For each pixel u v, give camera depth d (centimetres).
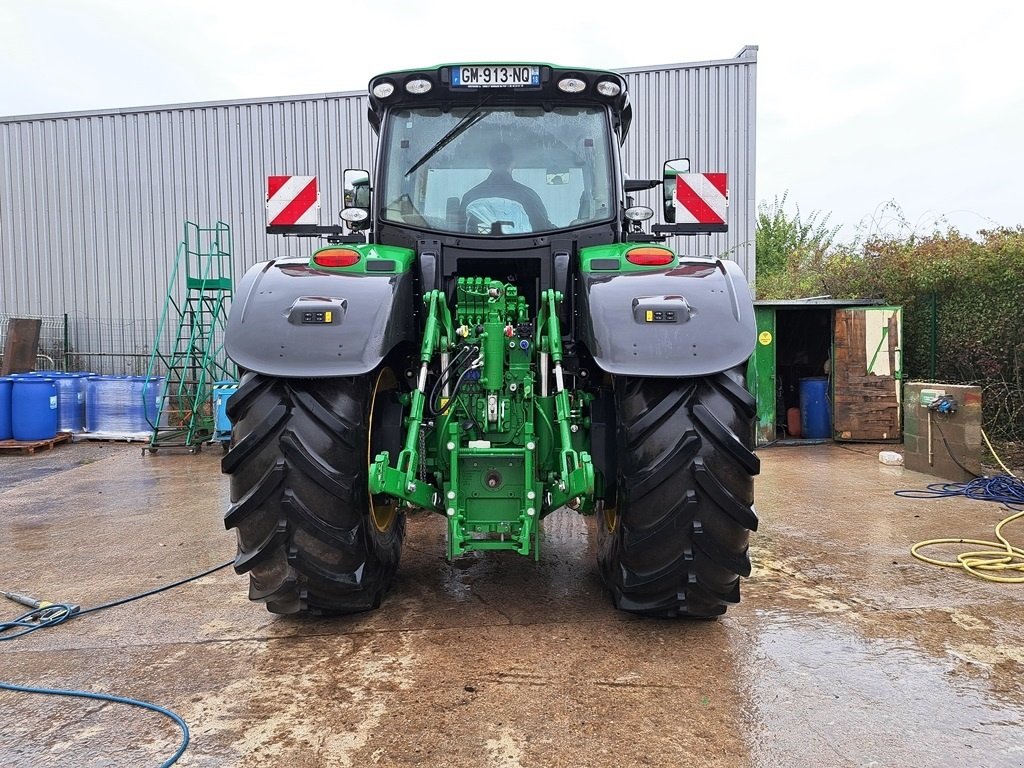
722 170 1080
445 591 346
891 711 232
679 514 267
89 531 482
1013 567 374
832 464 709
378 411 320
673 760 205
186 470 730
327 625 304
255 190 1148
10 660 275
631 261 298
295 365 265
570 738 216
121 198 1177
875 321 818
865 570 379
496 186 357
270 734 220
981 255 771
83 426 960
